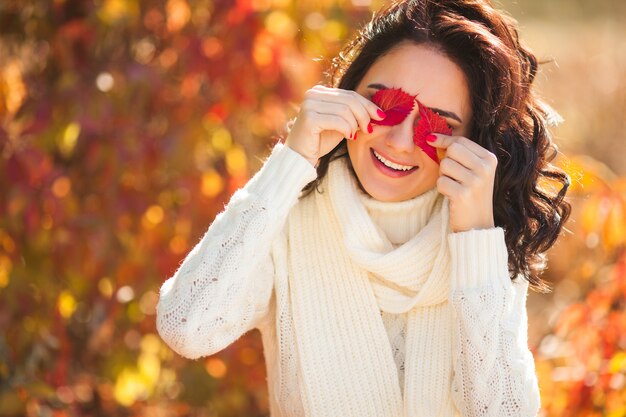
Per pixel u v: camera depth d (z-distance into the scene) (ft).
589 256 12.13
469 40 6.10
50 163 10.09
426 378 6.30
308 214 6.68
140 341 11.27
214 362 11.28
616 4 27.35
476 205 6.00
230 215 6.08
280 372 6.51
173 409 11.92
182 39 10.37
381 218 6.52
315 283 6.49
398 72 6.15
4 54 10.63
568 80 22.39
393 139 6.07
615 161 19.98
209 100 10.35
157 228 10.43
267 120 10.61
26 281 10.16
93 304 10.52
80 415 11.19
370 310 6.39
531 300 15.61
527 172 6.56
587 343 9.23
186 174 10.23
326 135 6.16
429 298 6.29
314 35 10.53
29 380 9.61
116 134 9.88
